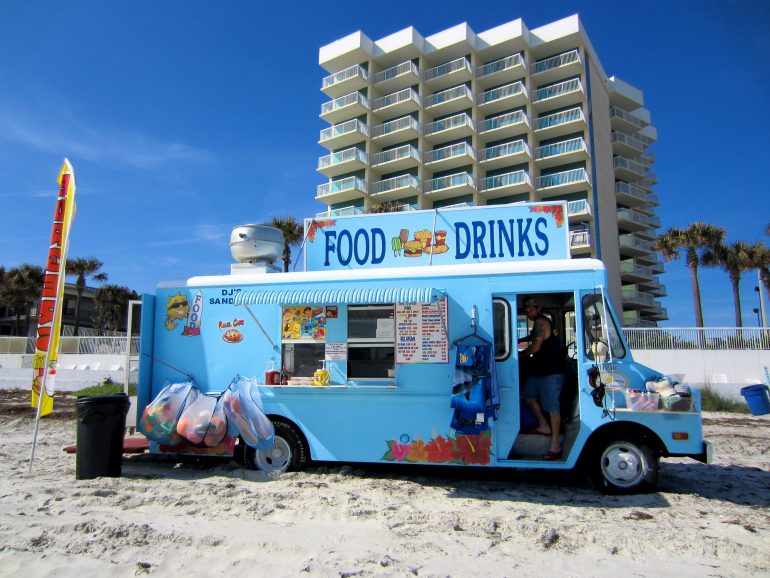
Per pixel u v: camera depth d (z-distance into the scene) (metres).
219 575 3.96
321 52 53.75
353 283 7.07
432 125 50.34
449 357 6.70
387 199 50.81
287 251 35.09
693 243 40.66
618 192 50.94
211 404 7.08
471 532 4.90
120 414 6.98
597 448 6.36
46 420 13.52
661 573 4.08
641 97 56.09
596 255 43.88
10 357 28.12
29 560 4.15
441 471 7.69
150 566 4.08
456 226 7.88
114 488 6.22
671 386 6.21
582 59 47.09
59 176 7.82
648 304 52.94
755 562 4.30
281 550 4.39
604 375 6.28
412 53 51.66
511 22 48.53
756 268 39.47
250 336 7.38
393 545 4.55
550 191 46.16
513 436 6.44
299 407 7.07
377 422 6.82
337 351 7.09
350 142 53.25
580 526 5.02
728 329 19.56
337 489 6.35
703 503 6.02
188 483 6.52
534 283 6.62
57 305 7.64
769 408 12.09
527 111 47.56
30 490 6.09
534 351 6.68
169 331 7.63
